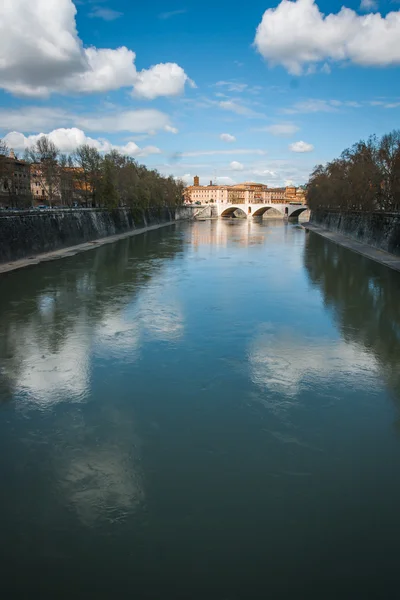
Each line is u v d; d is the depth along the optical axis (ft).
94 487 41.34
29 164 303.07
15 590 30.71
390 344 79.97
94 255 200.64
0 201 288.30
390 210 246.47
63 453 46.78
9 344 79.41
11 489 41.06
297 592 30.66
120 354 74.59
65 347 77.82
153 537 35.35
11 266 161.17
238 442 48.73
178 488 41.27
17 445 48.21
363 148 269.44
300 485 41.75
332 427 51.90
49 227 208.74
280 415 54.65
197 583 31.35
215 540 35.06
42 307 104.53
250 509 38.52
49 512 38.11
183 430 51.24
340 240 275.80
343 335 84.64
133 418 53.98
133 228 353.92
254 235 332.80
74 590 30.76
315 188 423.23
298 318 95.61
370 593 30.58
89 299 112.68
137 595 30.40
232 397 59.26
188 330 86.94
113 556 33.55
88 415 54.80
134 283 134.72
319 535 35.70
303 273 154.71
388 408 56.59
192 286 130.52
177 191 553.64
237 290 124.77
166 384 63.26
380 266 171.22
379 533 35.99
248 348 77.25
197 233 349.61
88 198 334.03
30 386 62.80
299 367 69.26
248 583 31.32
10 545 34.60
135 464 44.88
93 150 283.59
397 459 46.01
